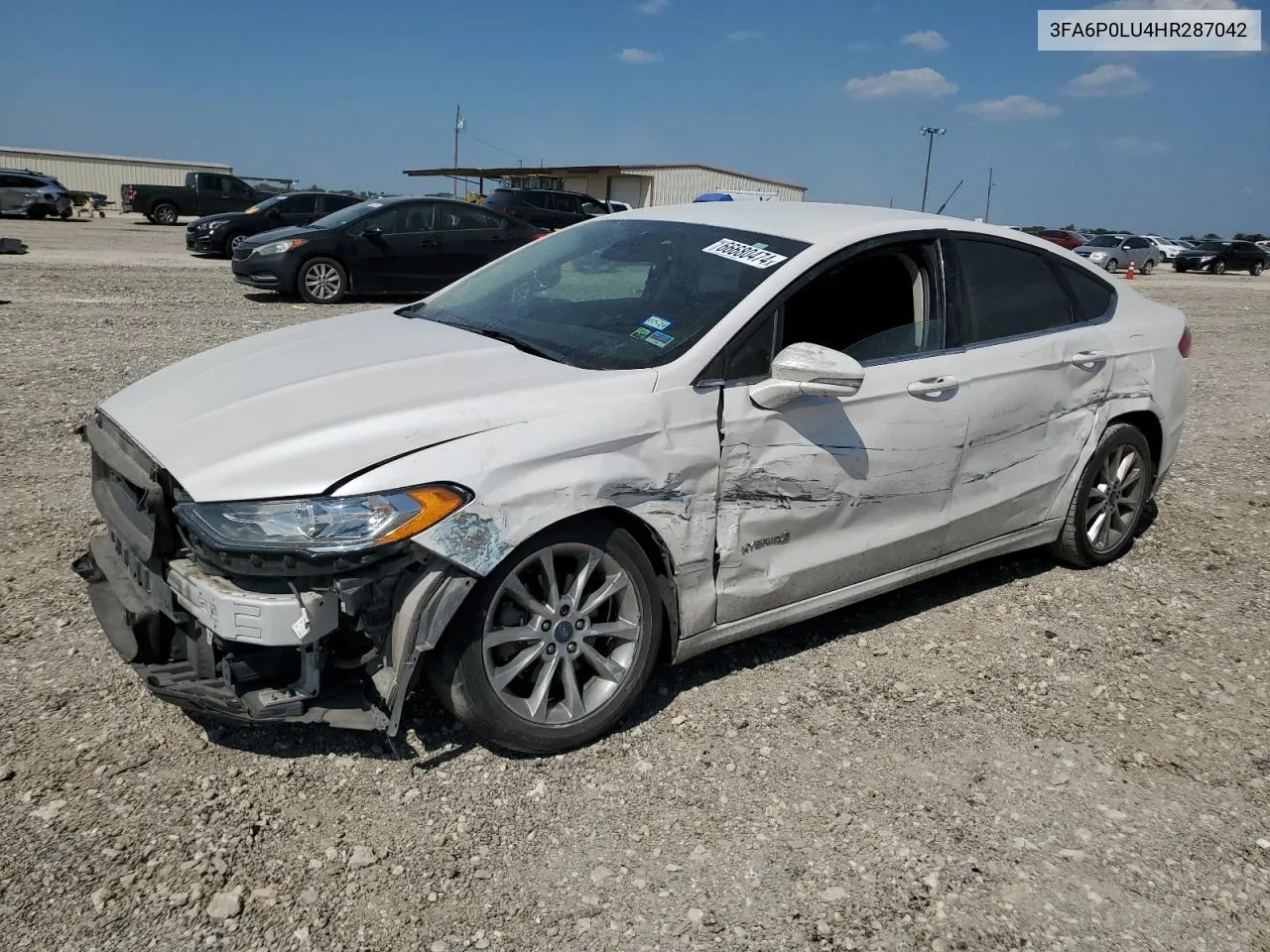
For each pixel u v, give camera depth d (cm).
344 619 274
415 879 257
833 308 365
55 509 482
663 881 263
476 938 239
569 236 447
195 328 1007
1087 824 298
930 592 459
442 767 303
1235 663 405
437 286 1423
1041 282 443
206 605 268
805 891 263
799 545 359
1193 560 513
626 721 336
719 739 329
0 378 727
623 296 369
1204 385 1012
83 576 338
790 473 345
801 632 411
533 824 281
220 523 265
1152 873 279
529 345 349
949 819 296
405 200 1395
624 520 316
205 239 1894
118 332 952
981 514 420
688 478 319
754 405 333
